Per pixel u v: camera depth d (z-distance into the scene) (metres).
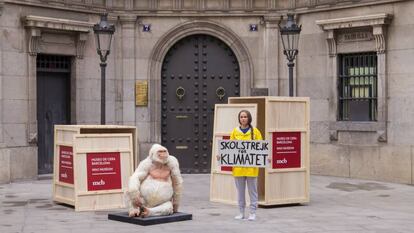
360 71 18.50
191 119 20.28
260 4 20.08
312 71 19.39
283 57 20.03
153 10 20.02
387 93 17.67
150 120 20.03
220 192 13.87
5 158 17.12
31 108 17.84
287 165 13.45
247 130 11.90
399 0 17.33
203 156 20.27
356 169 18.30
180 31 20.12
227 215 12.23
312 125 19.34
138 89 19.97
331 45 18.84
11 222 11.49
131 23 20.00
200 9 20.09
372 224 11.28
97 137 13.05
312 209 13.09
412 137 17.11
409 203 13.95
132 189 11.21
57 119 19.12
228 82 20.30
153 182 11.43
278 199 13.32
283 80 20.03
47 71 18.72
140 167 11.48
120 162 13.22
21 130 17.64
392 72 17.56
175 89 20.28
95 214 12.37
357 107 18.53
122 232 10.48
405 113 17.28
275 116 13.32
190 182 17.77
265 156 11.69
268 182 13.19
